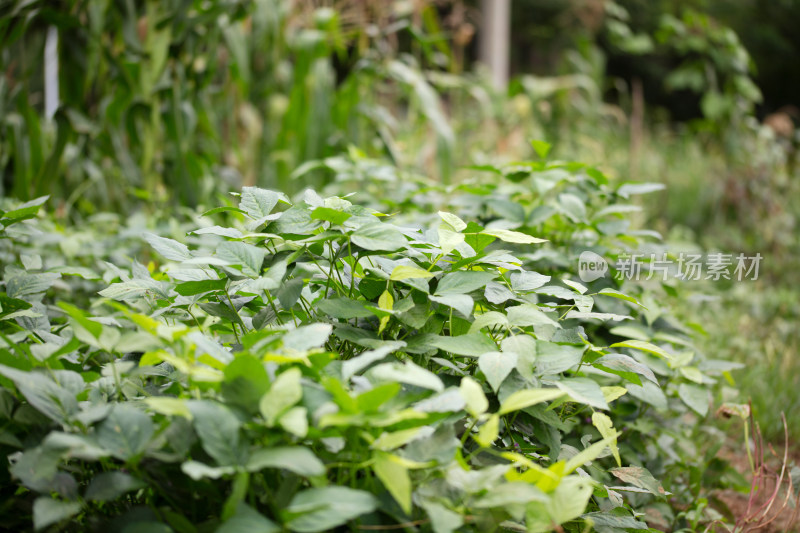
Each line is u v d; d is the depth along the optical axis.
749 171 4.95
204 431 0.84
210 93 3.82
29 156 3.03
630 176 5.84
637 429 1.73
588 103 6.80
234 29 3.59
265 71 4.02
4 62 3.13
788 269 4.40
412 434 0.87
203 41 3.32
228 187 3.67
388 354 1.19
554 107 6.46
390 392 0.86
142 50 3.15
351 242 1.19
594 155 5.89
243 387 0.90
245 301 1.30
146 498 1.04
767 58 11.58
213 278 1.21
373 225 1.12
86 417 0.89
